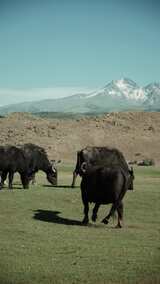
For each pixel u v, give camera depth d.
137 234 20.47
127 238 19.62
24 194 30.44
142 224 22.92
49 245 18.09
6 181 40.88
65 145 104.31
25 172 33.97
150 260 16.38
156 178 46.91
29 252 17.09
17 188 34.16
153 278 14.56
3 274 14.74
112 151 33.16
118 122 119.75
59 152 100.81
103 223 22.70
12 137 110.19
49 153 99.69
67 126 118.06
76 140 107.44
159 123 119.75
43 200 28.50
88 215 24.80
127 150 102.88
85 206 22.55
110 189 21.59
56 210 25.86
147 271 15.18
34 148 35.09
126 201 28.95
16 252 17.06
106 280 14.34
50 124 119.69
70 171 57.78
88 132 112.31
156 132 113.06
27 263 15.81
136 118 123.44
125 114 126.50
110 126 116.94
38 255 16.75
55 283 14.05
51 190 32.88
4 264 15.67
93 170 22.03
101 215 24.88
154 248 18.00
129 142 106.56
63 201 28.41
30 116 129.62
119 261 16.19
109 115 126.19
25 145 34.97
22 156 33.56
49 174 36.53
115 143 106.31
